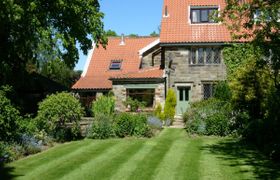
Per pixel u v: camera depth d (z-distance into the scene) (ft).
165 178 42.11
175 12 116.06
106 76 123.65
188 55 108.58
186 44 107.34
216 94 90.17
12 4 67.67
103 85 118.62
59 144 65.21
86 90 118.62
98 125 72.08
